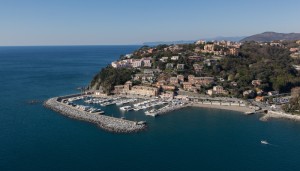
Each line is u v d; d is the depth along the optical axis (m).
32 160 176.38
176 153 188.38
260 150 194.12
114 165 170.75
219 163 175.00
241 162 176.38
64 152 188.12
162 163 174.12
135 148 196.00
